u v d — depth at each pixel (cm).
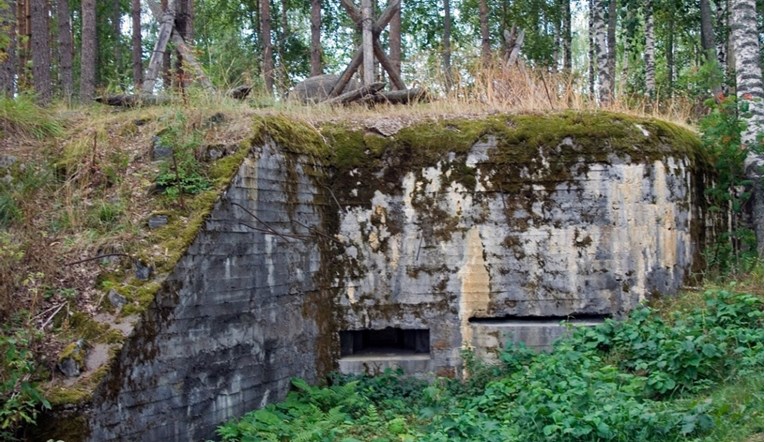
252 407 715
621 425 557
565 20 2358
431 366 862
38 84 1338
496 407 725
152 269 628
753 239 1052
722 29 1853
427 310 871
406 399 805
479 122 898
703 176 1023
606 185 888
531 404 618
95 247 648
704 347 698
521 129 891
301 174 818
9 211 694
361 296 873
